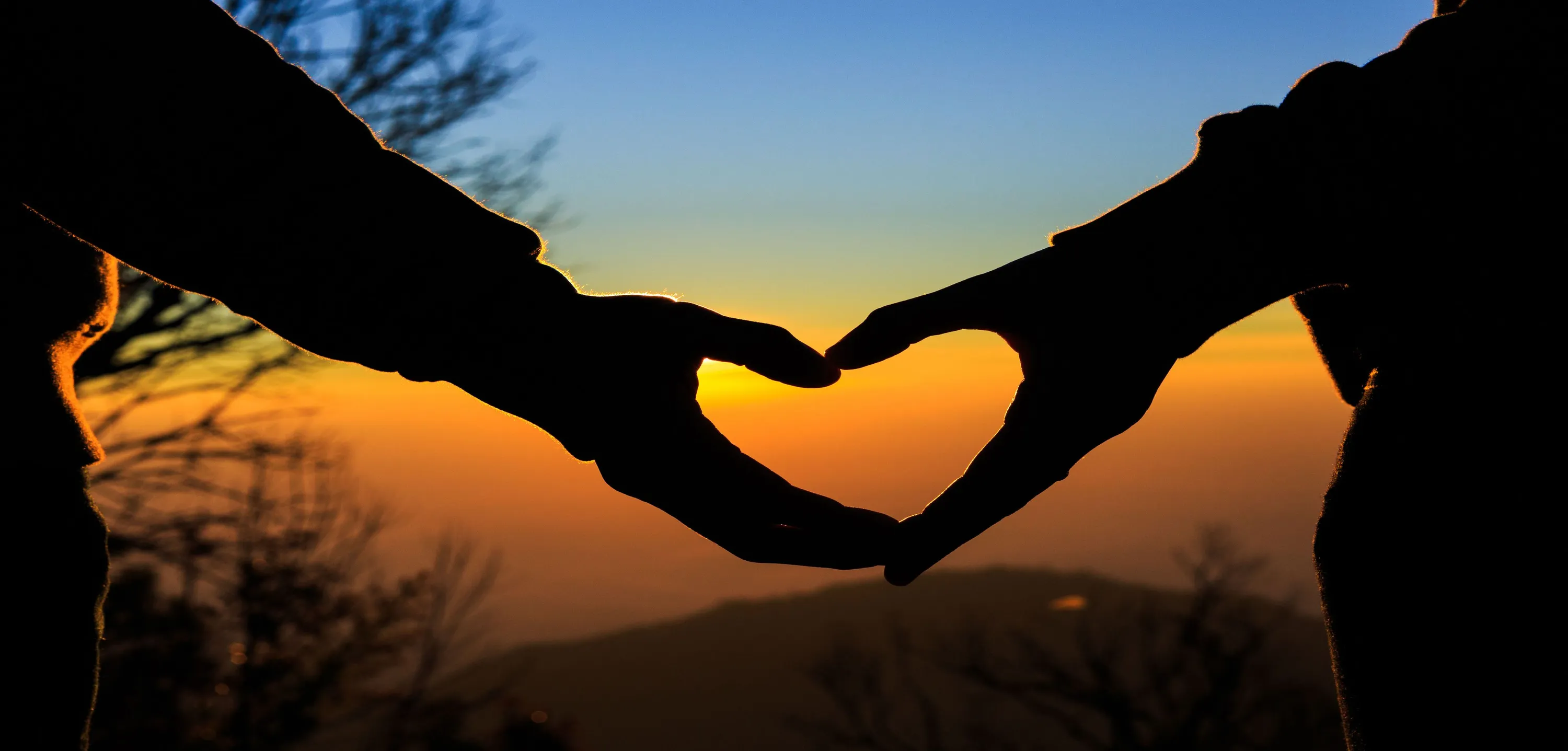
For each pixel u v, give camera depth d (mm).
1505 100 875
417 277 903
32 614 826
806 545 964
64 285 888
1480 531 850
